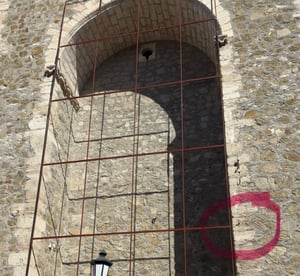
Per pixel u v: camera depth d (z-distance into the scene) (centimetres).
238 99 809
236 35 880
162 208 916
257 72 828
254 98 803
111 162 1002
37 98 925
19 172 851
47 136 885
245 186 729
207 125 979
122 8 1027
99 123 1058
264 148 755
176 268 848
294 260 657
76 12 1028
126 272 870
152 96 1059
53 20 1033
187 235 872
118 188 966
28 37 1023
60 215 920
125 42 1130
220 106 991
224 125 791
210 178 917
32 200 814
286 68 819
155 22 1071
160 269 855
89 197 970
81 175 999
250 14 898
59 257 895
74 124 1053
